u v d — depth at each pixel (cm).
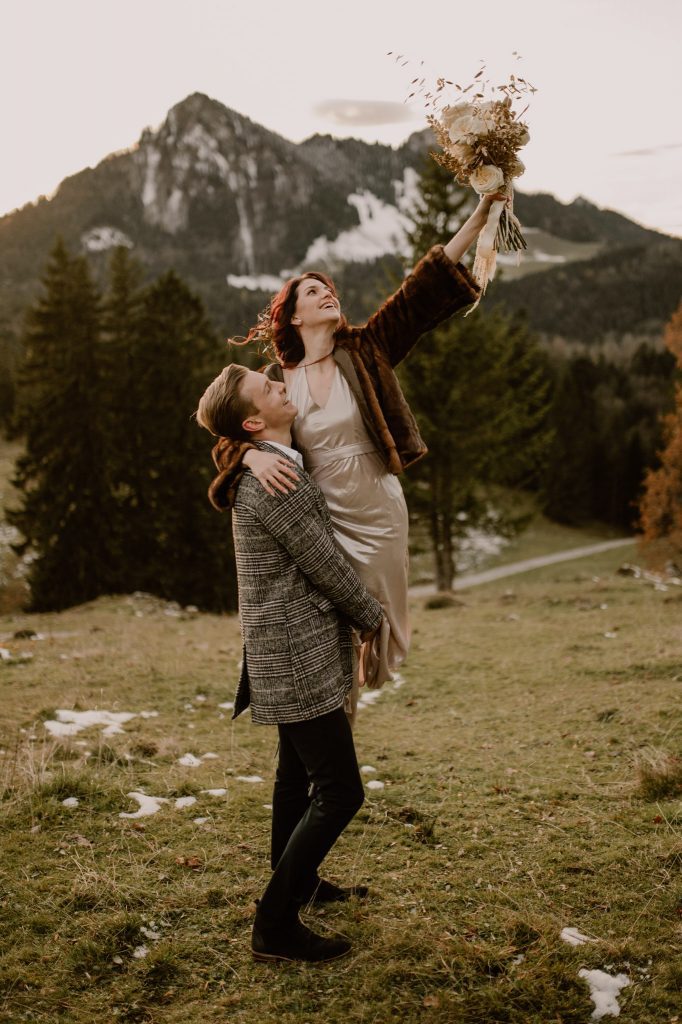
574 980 231
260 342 285
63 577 2517
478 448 1866
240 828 338
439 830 338
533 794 374
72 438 2608
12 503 3791
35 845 313
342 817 241
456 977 236
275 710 242
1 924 260
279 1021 220
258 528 240
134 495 2594
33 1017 219
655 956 243
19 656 720
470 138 255
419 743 478
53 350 2738
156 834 329
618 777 389
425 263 264
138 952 250
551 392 6028
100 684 613
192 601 2506
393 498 261
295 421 260
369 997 229
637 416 7444
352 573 241
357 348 265
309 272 269
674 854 298
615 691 560
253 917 270
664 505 2489
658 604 1012
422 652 785
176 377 2662
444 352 1811
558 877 292
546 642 792
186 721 525
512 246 272
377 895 285
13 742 433
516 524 1997
